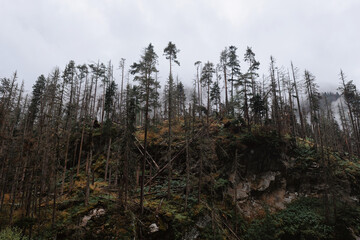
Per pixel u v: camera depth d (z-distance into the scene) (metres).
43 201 19.70
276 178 26.55
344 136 45.75
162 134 32.22
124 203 17.94
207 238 17.56
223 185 23.27
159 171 25.30
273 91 34.03
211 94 43.75
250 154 26.97
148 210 18.58
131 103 19.47
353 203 23.55
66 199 19.80
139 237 16.28
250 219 22.09
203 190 22.88
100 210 17.36
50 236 15.22
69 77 31.34
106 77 39.66
